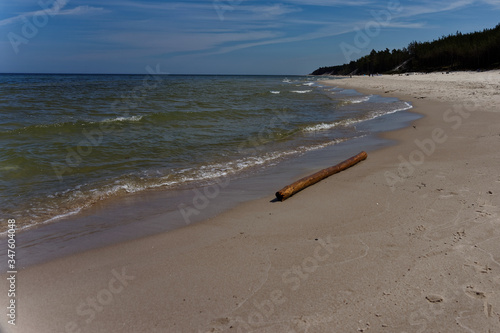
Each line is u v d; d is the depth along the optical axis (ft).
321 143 32.78
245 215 16.19
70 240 14.20
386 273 10.43
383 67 305.73
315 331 8.30
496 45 177.68
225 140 33.88
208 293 10.11
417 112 48.42
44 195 19.31
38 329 8.91
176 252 12.82
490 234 12.08
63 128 37.37
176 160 26.81
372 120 45.29
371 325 8.35
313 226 14.38
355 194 17.83
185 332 8.59
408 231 13.03
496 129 31.19
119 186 20.83
